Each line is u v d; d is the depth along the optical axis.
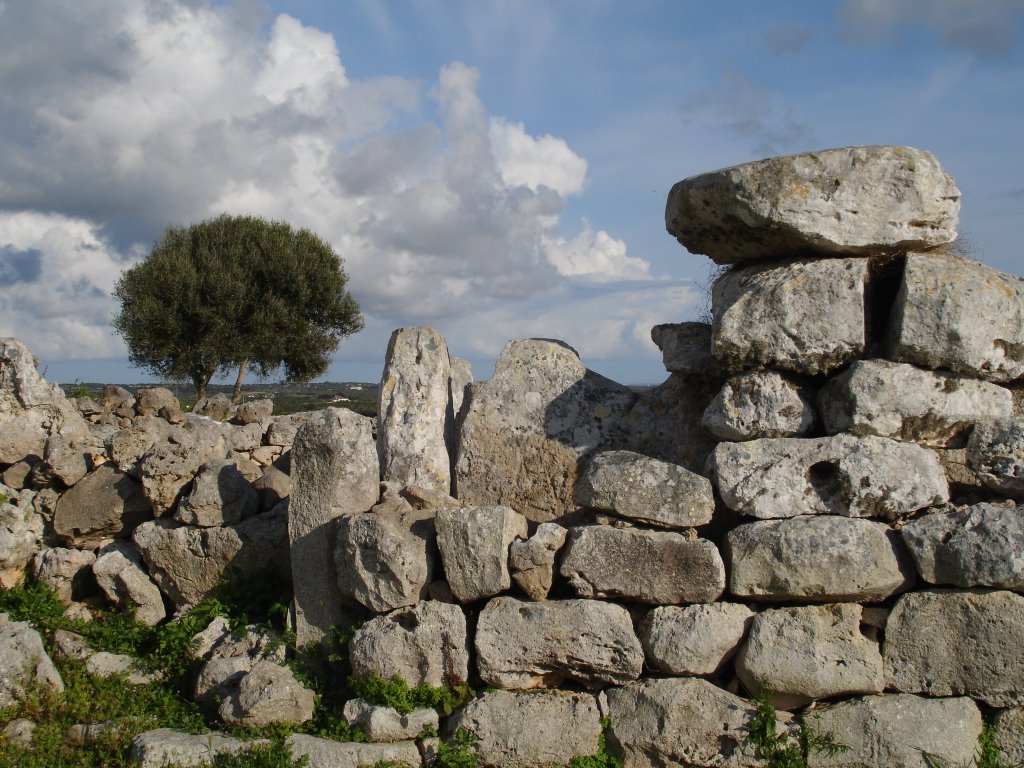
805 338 5.68
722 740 5.43
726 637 5.56
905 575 5.46
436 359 7.11
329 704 5.98
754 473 5.66
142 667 6.50
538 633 5.66
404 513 6.23
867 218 5.72
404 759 5.47
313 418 6.43
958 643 5.32
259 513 7.16
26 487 7.79
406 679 5.80
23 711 5.91
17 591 7.13
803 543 5.45
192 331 26.53
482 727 5.55
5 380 7.90
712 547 5.61
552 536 5.78
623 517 5.84
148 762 5.35
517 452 6.72
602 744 5.61
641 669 5.64
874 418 5.55
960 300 5.52
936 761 5.24
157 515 7.26
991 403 5.68
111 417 10.03
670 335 6.46
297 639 6.34
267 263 27.02
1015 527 5.16
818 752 5.36
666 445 6.50
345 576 6.10
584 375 6.82
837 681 5.39
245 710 5.64
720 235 6.18
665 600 5.68
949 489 5.73
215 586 6.97
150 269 26.20
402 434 6.93
